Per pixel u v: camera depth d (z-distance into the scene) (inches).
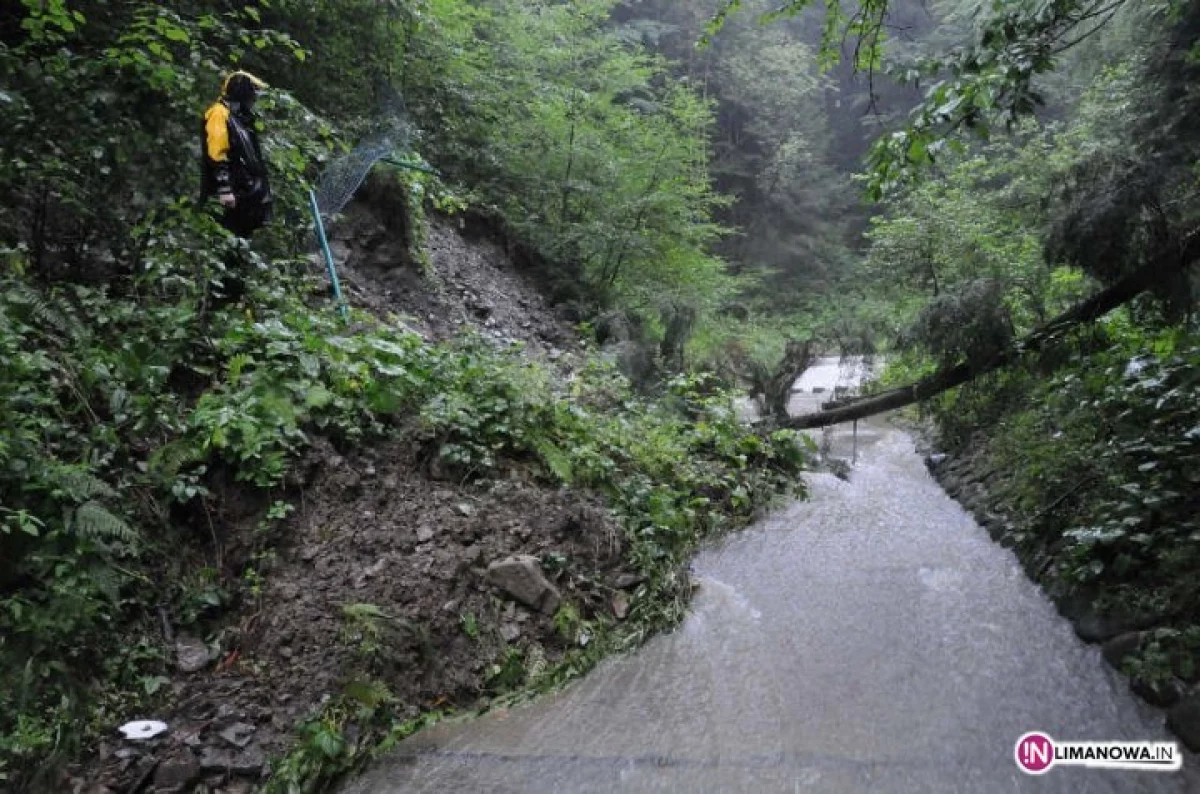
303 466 170.4
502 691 148.6
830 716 143.8
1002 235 389.4
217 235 204.2
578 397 270.8
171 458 156.5
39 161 187.9
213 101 231.0
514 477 194.5
